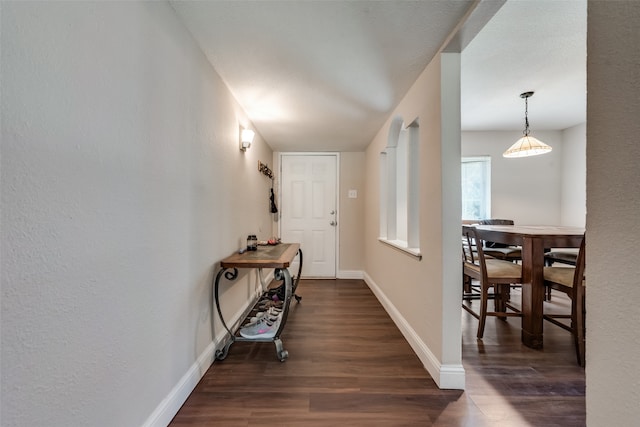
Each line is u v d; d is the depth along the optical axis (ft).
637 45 1.76
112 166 3.04
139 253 3.50
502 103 10.34
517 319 8.48
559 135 13.98
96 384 2.83
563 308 9.11
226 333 6.64
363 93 7.13
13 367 2.08
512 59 7.15
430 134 5.62
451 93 5.12
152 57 3.76
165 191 4.10
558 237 6.56
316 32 4.76
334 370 5.61
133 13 3.38
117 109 3.11
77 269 2.60
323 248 13.92
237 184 7.63
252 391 4.91
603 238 2.00
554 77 8.21
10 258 2.06
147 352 3.67
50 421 2.35
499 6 3.97
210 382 5.18
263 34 4.83
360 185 13.87
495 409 4.48
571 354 6.27
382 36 4.86
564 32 5.98
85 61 2.68
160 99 3.96
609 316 1.96
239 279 7.84
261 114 8.56
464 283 10.28
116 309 3.11
